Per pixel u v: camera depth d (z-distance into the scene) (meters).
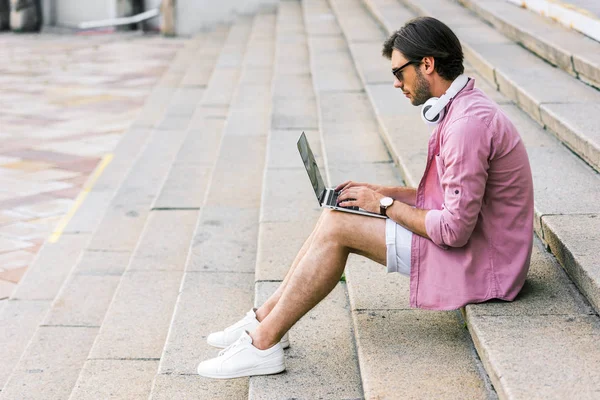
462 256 3.55
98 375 4.57
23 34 22.28
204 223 6.27
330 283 3.66
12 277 6.64
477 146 3.34
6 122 11.98
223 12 19.70
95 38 21.09
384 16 11.74
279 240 5.50
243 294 5.11
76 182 9.14
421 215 3.50
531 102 6.47
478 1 10.86
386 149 6.96
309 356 3.97
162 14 20.78
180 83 13.56
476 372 3.50
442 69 3.46
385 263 3.64
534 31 8.40
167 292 5.55
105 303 5.84
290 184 6.63
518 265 3.57
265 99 10.25
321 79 9.69
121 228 7.21
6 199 8.51
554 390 2.99
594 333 3.39
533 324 3.46
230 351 3.79
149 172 8.80
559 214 4.41
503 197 3.49
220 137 9.34
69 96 13.95
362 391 3.65
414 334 3.85
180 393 3.98
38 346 5.24
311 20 14.02
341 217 3.62
